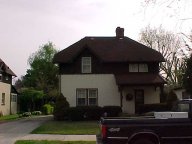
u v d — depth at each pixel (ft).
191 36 66.28
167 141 42.75
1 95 160.45
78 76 117.70
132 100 116.78
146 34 213.46
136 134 42.24
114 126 42.19
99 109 106.42
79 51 116.57
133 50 122.72
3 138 65.51
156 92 117.29
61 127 83.76
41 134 71.20
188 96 110.63
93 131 74.79
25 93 193.26
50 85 257.55
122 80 113.80
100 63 118.52
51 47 270.67
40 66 266.36
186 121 42.98
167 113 44.70
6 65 171.12
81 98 117.39
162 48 199.82
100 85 117.70
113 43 127.85
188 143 43.01
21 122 104.22
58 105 107.76
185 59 105.29
